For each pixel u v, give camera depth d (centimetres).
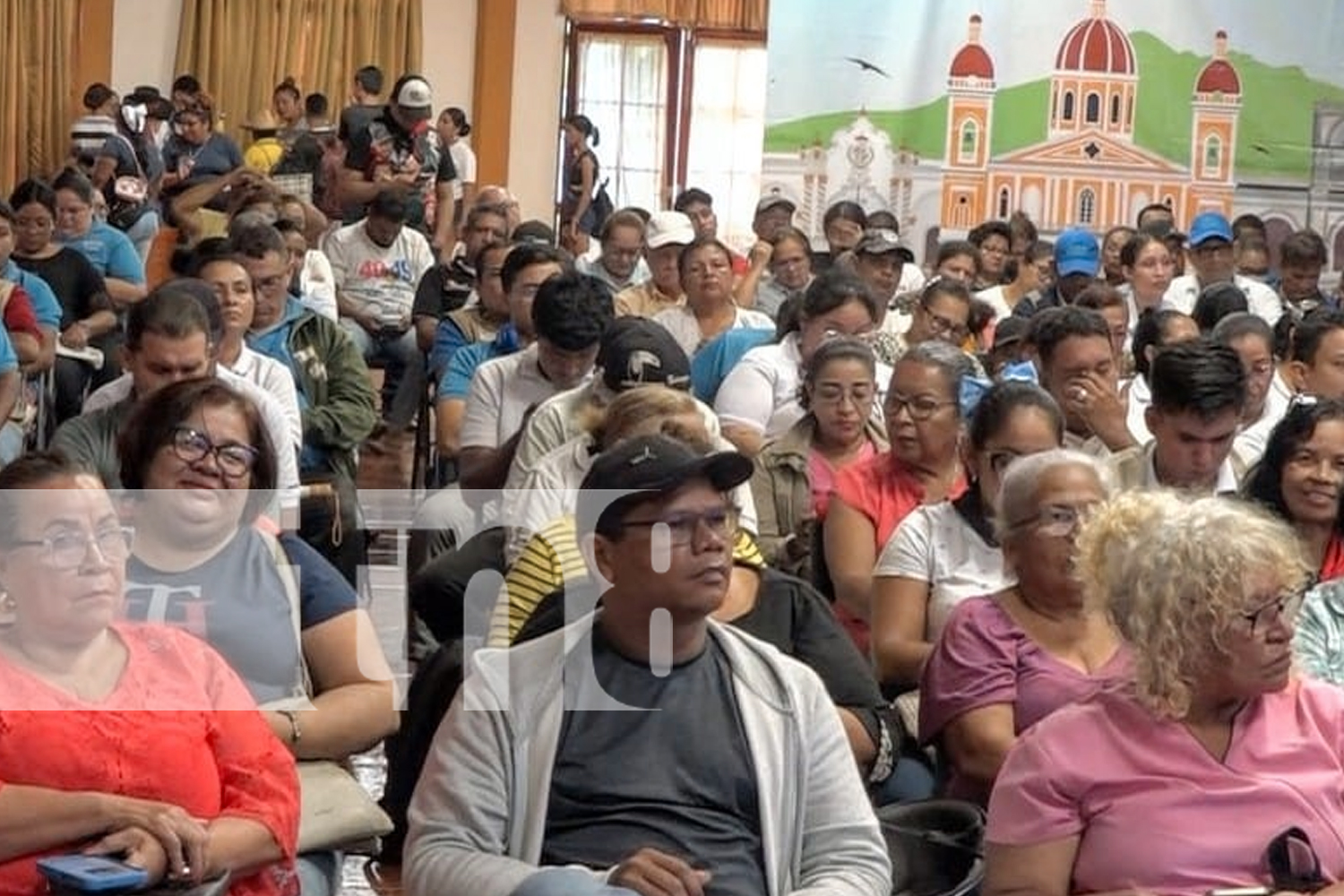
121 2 1534
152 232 1204
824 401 549
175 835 308
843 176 1178
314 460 672
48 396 781
